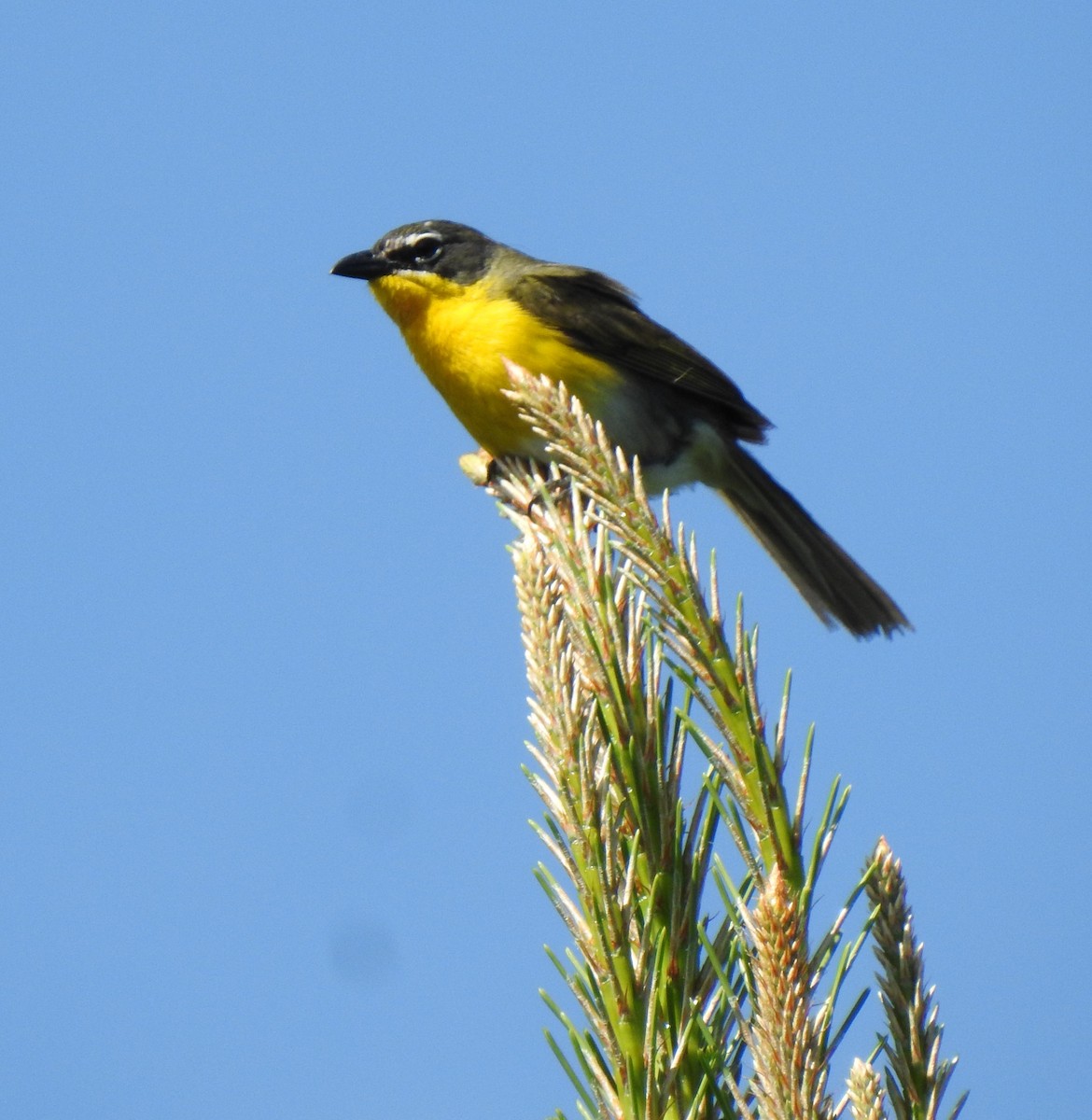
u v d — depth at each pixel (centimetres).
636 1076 482
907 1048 491
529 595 557
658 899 504
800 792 489
